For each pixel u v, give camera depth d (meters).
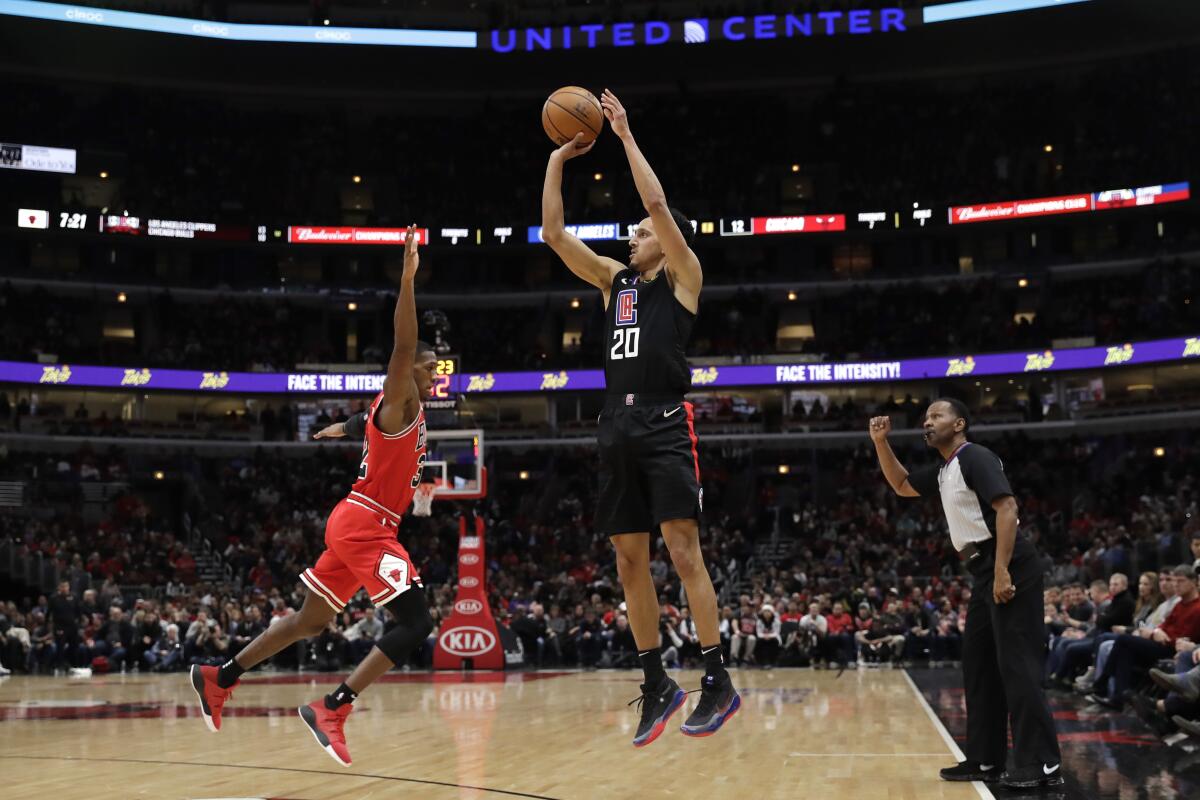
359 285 37.06
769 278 36.06
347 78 37.81
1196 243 32.84
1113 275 34.84
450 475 19.88
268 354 34.75
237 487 32.09
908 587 23.56
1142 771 6.30
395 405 5.46
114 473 31.66
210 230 35.47
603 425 4.91
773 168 37.91
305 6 37.75
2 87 35.59
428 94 38.59
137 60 36.22
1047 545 26.47
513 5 38.94
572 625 21.39
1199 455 28.92
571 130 5.31
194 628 20.58
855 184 37.09
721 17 37.06
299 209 36.94
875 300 36.03
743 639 20.00
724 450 33.53
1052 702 11.18
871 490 30.97
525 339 37.12
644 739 4.79
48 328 33.28
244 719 10.57
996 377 33.88
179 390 33.25
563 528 30.11
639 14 38.44
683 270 4.82
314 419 35.66
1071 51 36.16
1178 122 33.56
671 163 38.03
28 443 32.59
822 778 6.27
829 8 36.78
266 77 37.44
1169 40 35.09
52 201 34.94
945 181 36.22
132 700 13.18
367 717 10.65
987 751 6.15
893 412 33.50
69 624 20.39
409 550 28.19
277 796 5.63
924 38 36.50
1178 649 8.70
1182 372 32.84
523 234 36.47
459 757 7.41
